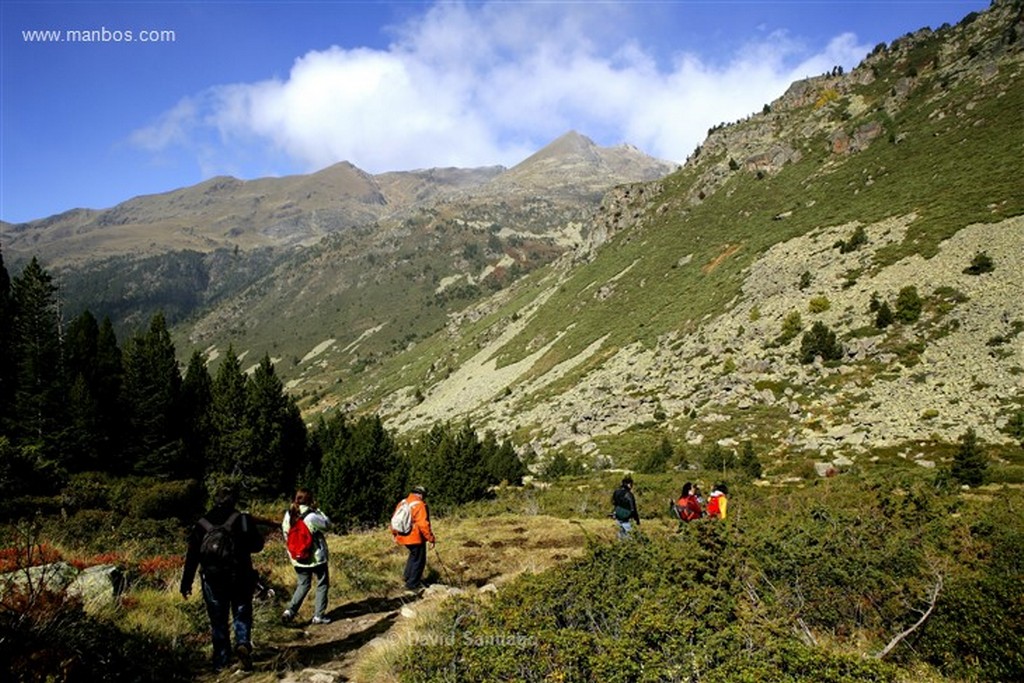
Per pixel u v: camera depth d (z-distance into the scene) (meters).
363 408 186.00
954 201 70.44
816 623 7.72
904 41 143.50
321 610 9.34
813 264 76.81
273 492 49.09
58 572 8.48
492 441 58.41
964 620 6.68
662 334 88.94
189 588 7.14
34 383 42.84
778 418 52.81
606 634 5.89
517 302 185.75
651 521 23.16
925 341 52.41
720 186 132.12
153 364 48.72
